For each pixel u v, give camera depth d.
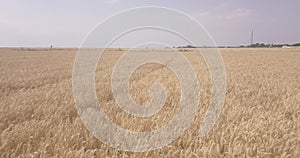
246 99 9.77
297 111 7.79
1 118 6.65
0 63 28.28
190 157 4.46
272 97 10.57
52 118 6.63
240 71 20.81
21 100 8.83
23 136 5.29
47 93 9.91
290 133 5.85
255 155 4.78
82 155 4.36
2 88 11.86
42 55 46.38
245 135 5.38
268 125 6.20
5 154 4.59
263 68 24.31
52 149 4.80
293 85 13.84
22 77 16.27
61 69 21.88
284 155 4.49
